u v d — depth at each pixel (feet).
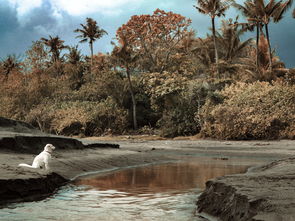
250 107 84.07
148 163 42.68
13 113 119.44
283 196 12.07
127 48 111.96
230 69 119.75
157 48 135.23
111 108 111.86
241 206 12.60
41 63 139.23
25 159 30.17
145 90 118.11
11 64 156.46
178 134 96.73
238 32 118.42
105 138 94.02
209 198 16.10
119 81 117.80
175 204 17.56
